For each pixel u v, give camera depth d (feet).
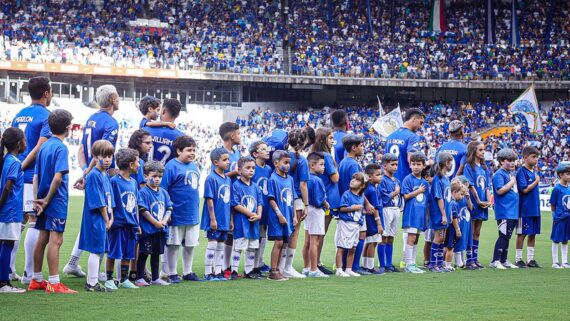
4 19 170.50
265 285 35.47
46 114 35.78
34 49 163.73
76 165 142.10
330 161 41.29
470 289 35.12
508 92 195.72
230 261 39.83
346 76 184.55
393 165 43.45
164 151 38.47
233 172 39.40
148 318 26.12
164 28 185.88
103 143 32.63
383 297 32.04
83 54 167.94
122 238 33.68
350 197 40.19
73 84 170.91
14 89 164.35
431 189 43.91
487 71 185.88
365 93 197.77
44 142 34.09
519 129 176.14
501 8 203.41
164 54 180.04
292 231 39.22
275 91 192.65
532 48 193.67
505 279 39.52
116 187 33.60
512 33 195.72
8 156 31.58
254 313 27.58
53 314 26.43
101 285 33.01
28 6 176.76
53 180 31.73
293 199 39.34
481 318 27.22
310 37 193.77
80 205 105.60
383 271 42.22
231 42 187.11
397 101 197.47
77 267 37.19
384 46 193.26
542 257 53.78
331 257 51.75
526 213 47.09
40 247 32.35
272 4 199.62
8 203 31.32
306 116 183.73
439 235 43.65
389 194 42.88
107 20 181.98
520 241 47.44
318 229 40.09
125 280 34.27
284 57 187.73
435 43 195.83
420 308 29.27
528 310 29.12
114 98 37.09
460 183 44.06
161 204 35.22
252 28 192.54
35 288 32.60
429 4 205.16
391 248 43.37
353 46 192.03
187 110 169.78
